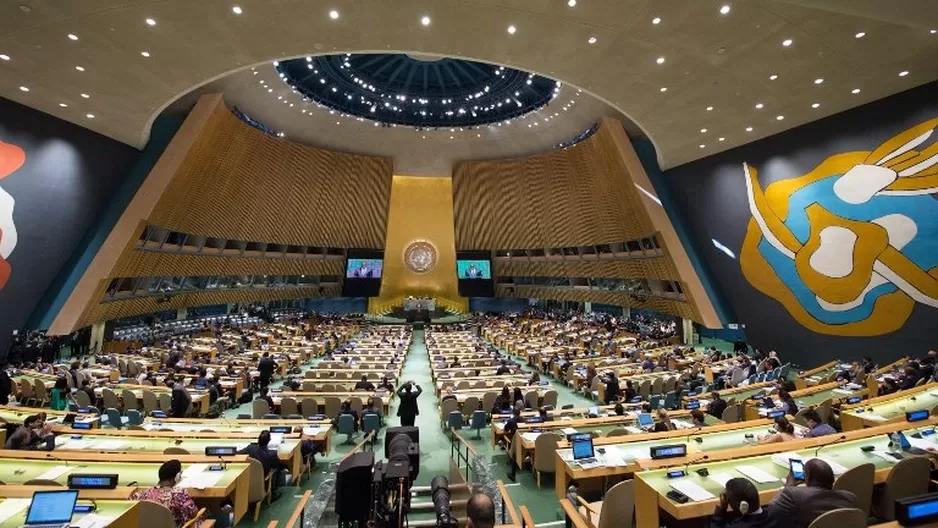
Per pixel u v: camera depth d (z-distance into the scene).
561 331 25.86
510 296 38.19
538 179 30.83
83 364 14.86
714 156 20.17
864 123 14.36
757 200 18.41
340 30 12.31
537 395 10.87
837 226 15.42
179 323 24.91
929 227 12.96
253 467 5.59
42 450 6.08
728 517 3.42
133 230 18.80
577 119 25.67
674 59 12.79
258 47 13.08
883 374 11.66
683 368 15.45
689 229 22.45
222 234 25.03
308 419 8.66
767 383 11.51
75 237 18.25
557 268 33.59
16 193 15.89
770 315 18.64
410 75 27.56
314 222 31.16
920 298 13.30
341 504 2.58
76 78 14.35
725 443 6.00
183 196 20.94
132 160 20.19
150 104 16.36
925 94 12.79
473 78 27.56
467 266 37.19
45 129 16.61
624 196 24.67
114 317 20.11
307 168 28.48
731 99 14.84
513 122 28.47
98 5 10.82
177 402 9.53
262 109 24.12
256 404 10.20
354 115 27.53
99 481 4.13
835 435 5.38
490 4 11.00
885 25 10.27
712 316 21.20
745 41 11.46
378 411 9.93
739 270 19.83
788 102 14.65
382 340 23.66
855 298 15.09
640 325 28.41
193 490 4.77
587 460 5.58
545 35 12.27
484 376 13.92
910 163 13.23
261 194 26.27
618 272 28.03
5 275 15.82
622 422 7.65
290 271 31.73
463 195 34.59
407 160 33.31
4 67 13.53
